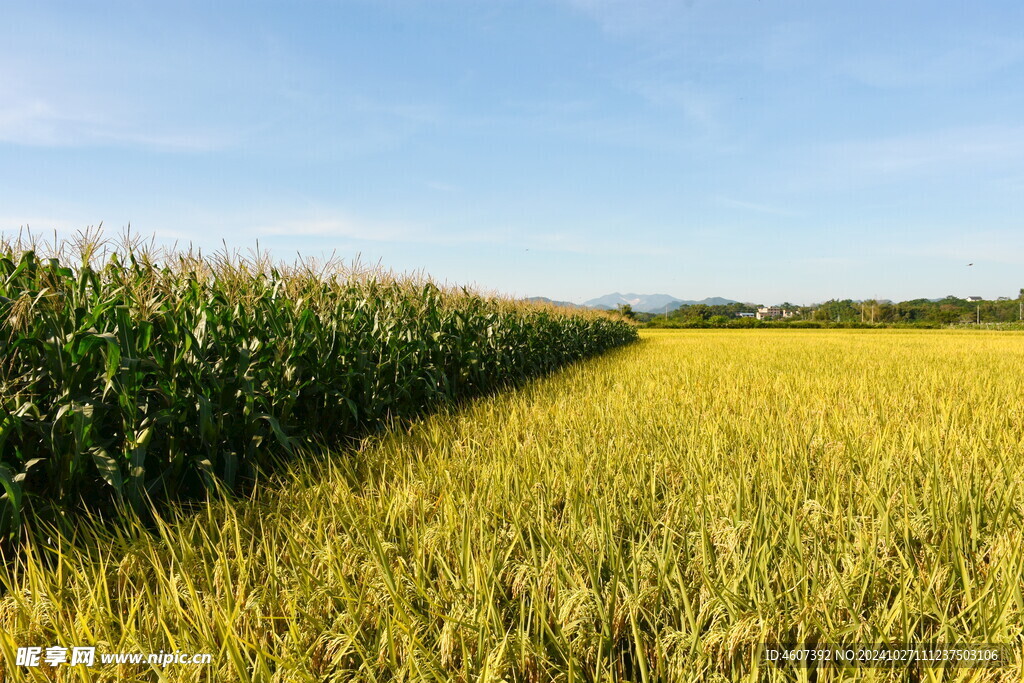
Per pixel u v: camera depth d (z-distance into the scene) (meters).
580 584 2.60
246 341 5.24
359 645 2.27
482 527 3.07
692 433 5.26
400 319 7.93
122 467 4.04
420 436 5.77
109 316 4.19
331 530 3.25
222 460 4.81
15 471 3.61
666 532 3.02
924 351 18.52
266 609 2.56
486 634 2.30
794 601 2.52
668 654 2.35
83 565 2.94
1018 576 2.51
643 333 55.28
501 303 12.45
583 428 5.75
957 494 3.53
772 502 3.44
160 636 2.38
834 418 6.01
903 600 2.39
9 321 3.51
